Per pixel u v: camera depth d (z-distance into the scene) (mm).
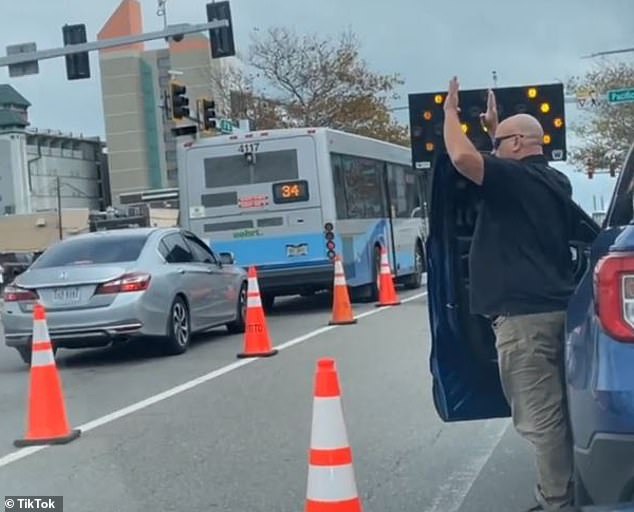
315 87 46500
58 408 7898
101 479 6652
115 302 11734
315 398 4598
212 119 29094
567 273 4770
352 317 15492
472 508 5746
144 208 65000
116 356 12883
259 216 17938
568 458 4664
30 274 12125
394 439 7445
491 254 4676
